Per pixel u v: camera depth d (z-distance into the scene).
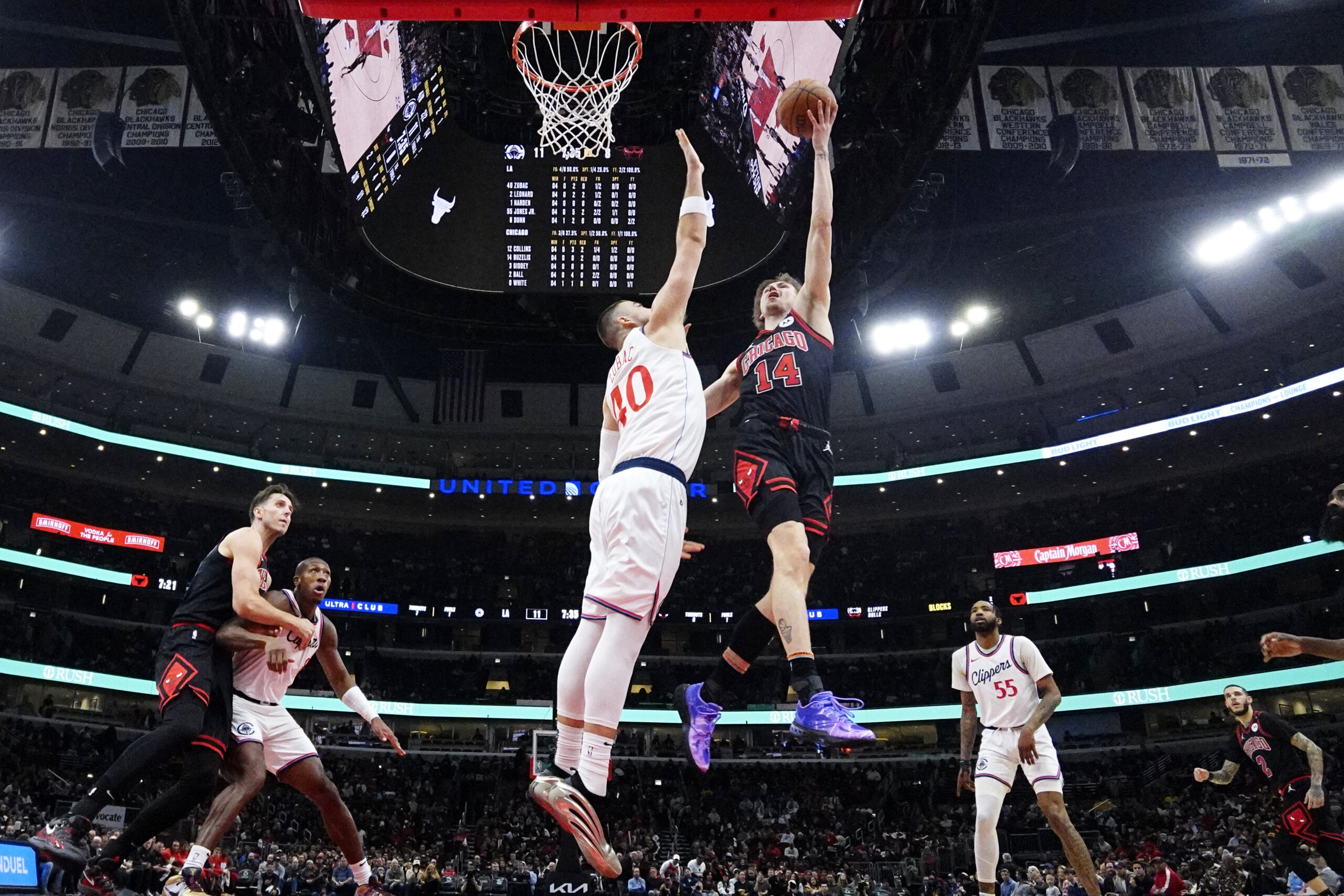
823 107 4.42
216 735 4.76
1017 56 29.03
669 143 22.94
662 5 8.66
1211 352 38.28
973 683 7.17
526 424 43.59
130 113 25.75
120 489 42.38
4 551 35.66
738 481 4.02
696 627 43.56
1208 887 17.42
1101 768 36.25
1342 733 34.59
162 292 37.16
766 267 24.47
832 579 45.03
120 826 28.89
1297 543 36.31
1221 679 35.84
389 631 43.53
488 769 37.22
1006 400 41.66
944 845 29.67
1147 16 28.38
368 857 24.67
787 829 33.00
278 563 43.50
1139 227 35.09
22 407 36.12
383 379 42.59
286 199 23.09
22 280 36.12
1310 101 26.78
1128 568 41.81
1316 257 35.16
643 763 37.84
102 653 37.31
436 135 21.31
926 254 32.56
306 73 20.41
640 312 4.19
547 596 44.34
